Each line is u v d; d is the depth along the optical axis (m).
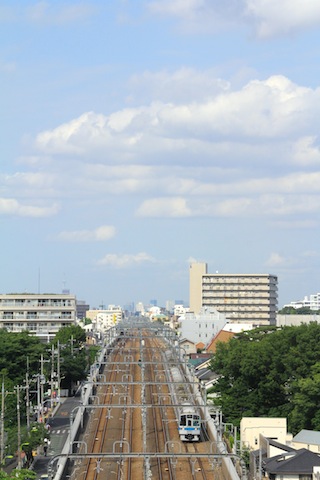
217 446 80.81
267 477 80.50
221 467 78.06
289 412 108.38
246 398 113.56
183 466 79.69
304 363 112.31
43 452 100.38
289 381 113.12
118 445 90.56
